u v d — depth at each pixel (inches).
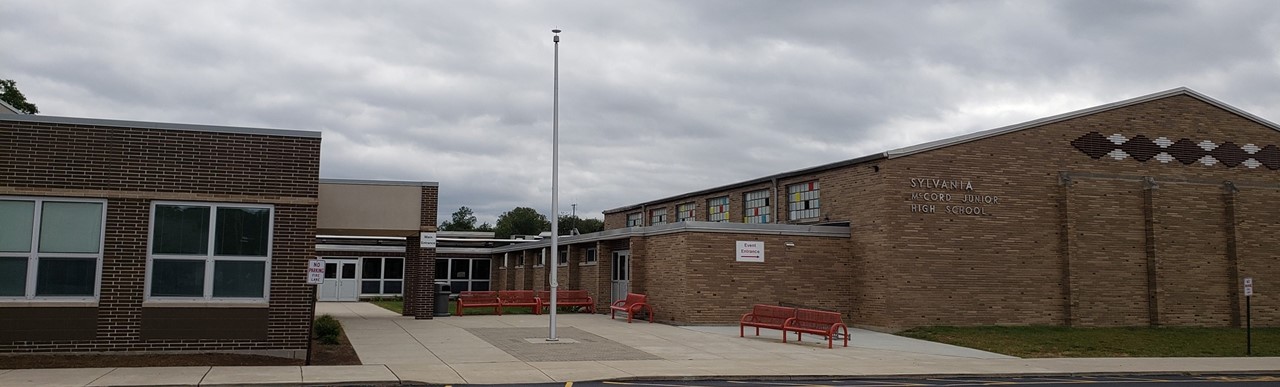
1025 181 1100.5
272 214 687.1
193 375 563.8
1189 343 959.6
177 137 668.1
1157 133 1164.5
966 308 1053.8
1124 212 1131.9
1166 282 1128.2
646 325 1039.6
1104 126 1143.0
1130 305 1115.3
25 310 629.9
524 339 848.9
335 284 1718.8
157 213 663.1
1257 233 1180.5
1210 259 1157.7
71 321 636.7
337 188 1019.3
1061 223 1106.7
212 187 671.1
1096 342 936.9
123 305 647.8
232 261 674.8
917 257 1043.9
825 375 631.2
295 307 684.7
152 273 657.6
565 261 1424.7
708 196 1510.8
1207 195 1171.3
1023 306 1075.9
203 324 664.4
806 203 1225.4
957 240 1061.8
